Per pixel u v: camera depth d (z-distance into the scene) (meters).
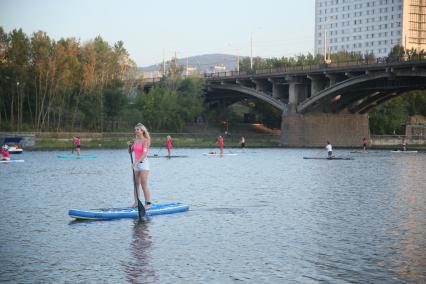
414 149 97.50
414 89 91.00
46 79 91.12
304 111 100.25
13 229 16.38
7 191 26.83
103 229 16.39
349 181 33.62
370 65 83.75
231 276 11.39
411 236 15.41
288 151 85.94
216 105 131.88
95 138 92.31
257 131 128.12
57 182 31.84
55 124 96.12
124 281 11.02
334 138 104.38
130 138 94.75
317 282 10.98
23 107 98.88
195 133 114.25
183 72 126.00
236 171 42.28
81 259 12.75
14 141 74.88
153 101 110.38
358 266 12.16
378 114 128.00
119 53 107.50
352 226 17.00
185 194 25.84
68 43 97.50
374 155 75.12
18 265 12.22
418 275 11.41
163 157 65.69
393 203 22.64
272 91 106.75
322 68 93.38
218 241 14.73
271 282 10.98
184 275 11.45
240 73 112.94
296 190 27.91
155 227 16.75
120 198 23.91
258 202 22.80
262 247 14.02
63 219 18.19
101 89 98.75
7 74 92.44
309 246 14.13
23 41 92.88
